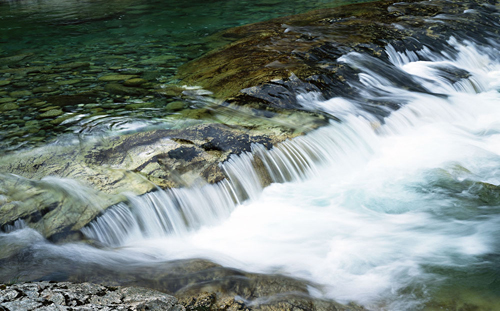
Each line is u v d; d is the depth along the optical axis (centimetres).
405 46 798
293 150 508
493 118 666
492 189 480
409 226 430
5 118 559
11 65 784
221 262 371
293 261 381
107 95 632
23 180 421
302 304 319
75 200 395
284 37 835
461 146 580
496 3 1064
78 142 493
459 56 836
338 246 401
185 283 335
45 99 621
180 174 441
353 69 696
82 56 830
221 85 642
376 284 352
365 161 548
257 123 546
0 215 375
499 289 343
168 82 677
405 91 689
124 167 445
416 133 611
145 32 997
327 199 474
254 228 429
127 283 329
